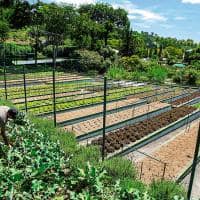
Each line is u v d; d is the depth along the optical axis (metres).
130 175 10.31
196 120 26.50
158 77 55.19
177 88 46.69
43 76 45.38
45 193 7.35
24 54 58.47
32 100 27.53
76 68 57.12
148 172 14.03
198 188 13.59
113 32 98.12
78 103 27.88
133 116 24.97
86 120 22.98
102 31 73.25
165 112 27.48
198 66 72.19
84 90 36.00
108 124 22.06
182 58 109.12
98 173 8.62
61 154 10.38
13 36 69.50
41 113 23.03
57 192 7.72
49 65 56.16
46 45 64.88
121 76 53.16
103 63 57.34
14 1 84.56
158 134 20.75
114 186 8.20
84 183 8.05
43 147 9.83
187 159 16.28
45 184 7.56
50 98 29.16
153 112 27.84
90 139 18.86
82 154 11.09
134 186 8.76
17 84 36.72
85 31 66.88
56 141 11.92
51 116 22.86
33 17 72.19
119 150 16.86
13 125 11.70
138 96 35.34
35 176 7.80
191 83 55.75
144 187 9.13
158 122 23.02
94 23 71.50
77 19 66.56
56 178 8.02
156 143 19.34
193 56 93.75
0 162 8.26
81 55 57.94
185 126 23.97
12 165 8.44
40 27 67.88
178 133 21.81
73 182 7.92
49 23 64.12
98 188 7.84
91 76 51.03
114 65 59.03
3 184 7.29
